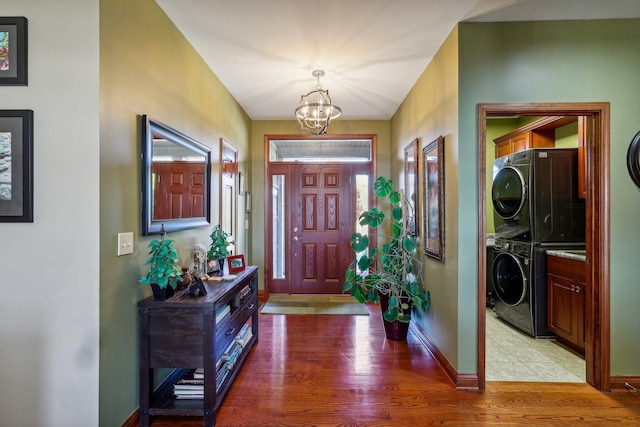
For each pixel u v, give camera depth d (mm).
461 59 2184
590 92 2152
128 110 1717
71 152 1502
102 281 1527
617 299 2145
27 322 1521
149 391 1792
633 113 2146
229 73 2980
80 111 1500
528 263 3049
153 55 1951
